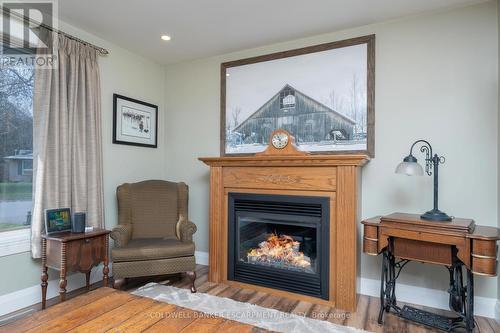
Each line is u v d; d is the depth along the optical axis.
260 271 2.91
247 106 3.44
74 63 2.78
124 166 3.43
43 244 2.44
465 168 2.50
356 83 2.89
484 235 1.89
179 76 3.90
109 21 2.80
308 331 2.13
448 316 2.39
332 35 3.03
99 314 1.45
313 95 3.09
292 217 2.80
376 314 2.41
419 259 2.16
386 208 2.77
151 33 3.05
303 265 2.85
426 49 2.65
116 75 3.35
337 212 2.56
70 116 2.73
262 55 3.37
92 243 2.53
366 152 2.84
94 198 2.89
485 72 2.45
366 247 2.35
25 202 2.57
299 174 2.74
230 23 2.85
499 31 2.38
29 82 2.59
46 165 2.54
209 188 3.48
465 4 2.50
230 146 3.53
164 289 2.88
